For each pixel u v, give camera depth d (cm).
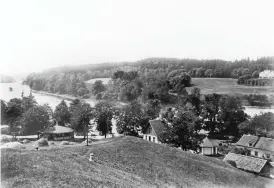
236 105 11881
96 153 4162
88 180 2873
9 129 10562
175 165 4484
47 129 9469
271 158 7419
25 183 2453
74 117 10269
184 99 14488
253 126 10838
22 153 3388
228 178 4466
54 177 2723
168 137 6625
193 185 3816
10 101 11531
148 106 13062
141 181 3428
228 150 8175
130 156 4350
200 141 7262
